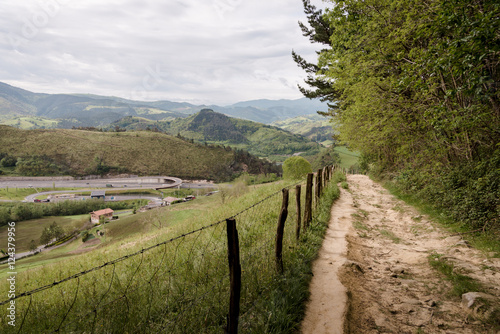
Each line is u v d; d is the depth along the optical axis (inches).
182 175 7672.2
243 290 158.9
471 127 299.7
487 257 204.1
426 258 224.1
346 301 155.7
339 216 373.4
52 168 6761.8
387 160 775.1
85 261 396.5
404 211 398.3
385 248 263.4
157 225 1604.3
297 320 139.3
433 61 234.4
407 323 139.5
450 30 235.3
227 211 459.5
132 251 362.0
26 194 4891.7
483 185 279.7
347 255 231.1
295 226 271.9
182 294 159.5
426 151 431.5
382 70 470.6
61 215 3405.5
